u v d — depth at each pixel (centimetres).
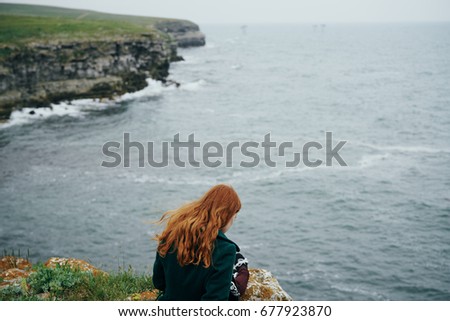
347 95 10350
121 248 2875
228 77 12625
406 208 3784
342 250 3055
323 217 3556
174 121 6881
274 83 11988
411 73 14812
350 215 3606
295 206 3734
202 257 288
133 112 7388
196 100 8844
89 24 10038
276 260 2908
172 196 3728
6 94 6862
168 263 301
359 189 4162
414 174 4641
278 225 3378
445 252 3059
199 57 18300
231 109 8125
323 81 12712
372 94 10550
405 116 7831
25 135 5688
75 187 3875
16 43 7300
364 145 5794
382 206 3809
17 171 4253
